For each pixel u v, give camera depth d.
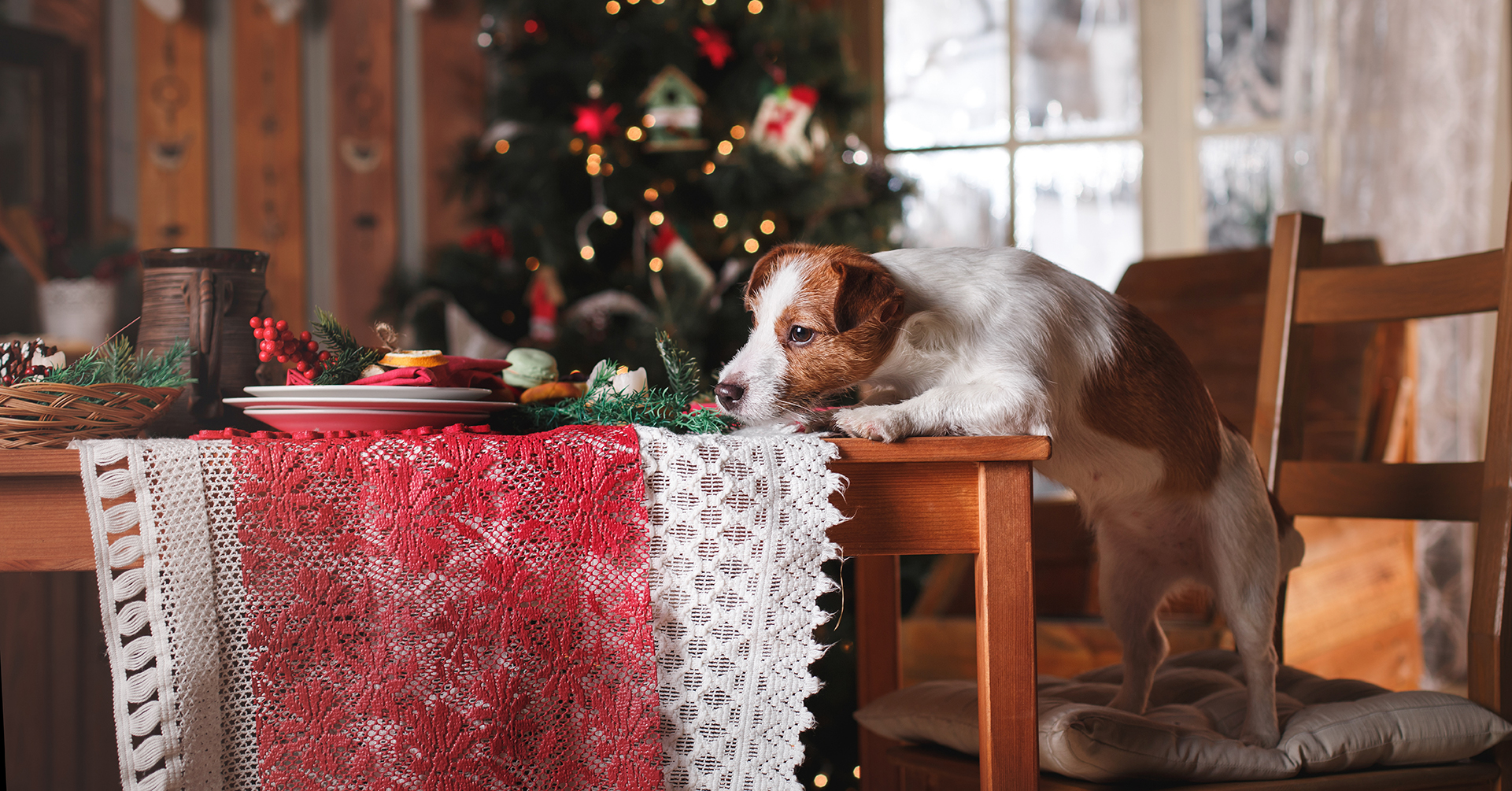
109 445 0.83
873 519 0.98
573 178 2.76
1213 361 2.57
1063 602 2.53
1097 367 1.15
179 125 3.44
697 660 0.92
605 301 2.71
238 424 1.10
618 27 2.73
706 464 0.91
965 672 2.25
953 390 1.04
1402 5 3.19
